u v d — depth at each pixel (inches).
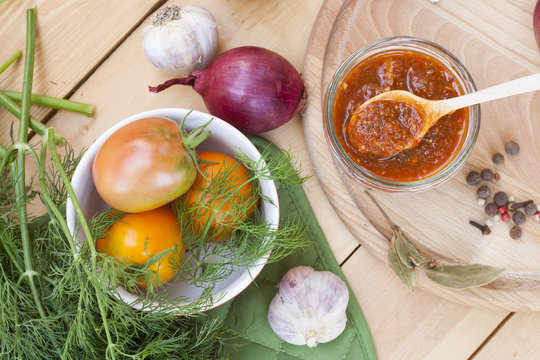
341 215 18.6
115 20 19.1
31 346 17.0
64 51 19.1
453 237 18.7
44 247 17.9
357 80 17.2
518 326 19.3
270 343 19.2
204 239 16.3
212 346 18.7
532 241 18.7
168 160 15.2
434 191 18.7
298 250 19.1
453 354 19.3
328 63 18.6
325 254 19.1
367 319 19.4
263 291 19.2
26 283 17.6
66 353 15.9
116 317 16.6
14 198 17.9
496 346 19.3
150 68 19.2
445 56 16.8
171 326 18.1
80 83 19.4
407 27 18.6
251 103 17.5
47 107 19.1
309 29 19.2
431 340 19.4
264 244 16.6
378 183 16.9
